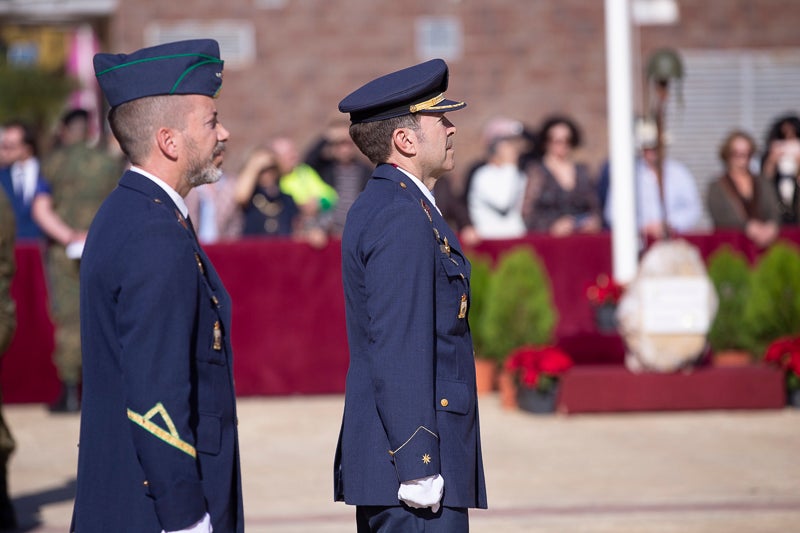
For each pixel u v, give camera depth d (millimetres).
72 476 17938
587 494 16266
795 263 23797
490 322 24047
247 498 16328
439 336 8562
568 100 39719
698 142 40531
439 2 39312
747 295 24141
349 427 8641
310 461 18609
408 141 8766
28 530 14875
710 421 21391
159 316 7484
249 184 25828
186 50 8078
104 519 7699
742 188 26484
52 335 23875
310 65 39156
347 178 26188
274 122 39094
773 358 22391
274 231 25719
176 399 7449
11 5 38062
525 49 39562
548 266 25344
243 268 24188
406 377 8133
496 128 27172
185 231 7871
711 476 17203
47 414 23125
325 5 39125
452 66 39500
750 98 40500
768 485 16641
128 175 8078
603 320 24031
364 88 8859
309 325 24328
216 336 8000
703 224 40000
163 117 8016
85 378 7906
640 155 27516
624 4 23297
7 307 14422
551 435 20312
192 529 7438
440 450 8414
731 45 40375
